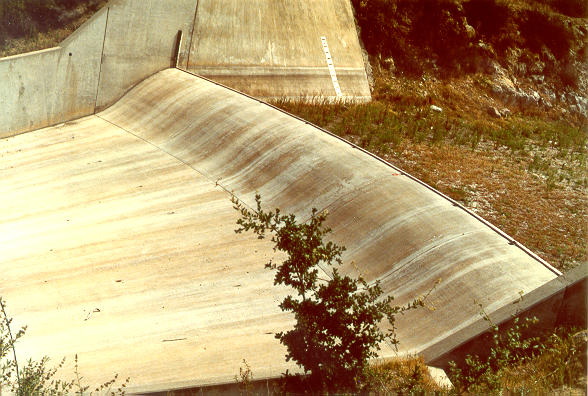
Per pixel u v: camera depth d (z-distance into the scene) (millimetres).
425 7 33594
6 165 22156
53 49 25750
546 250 15227
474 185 19109
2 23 27156
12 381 10312
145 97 26781
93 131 25375
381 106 27750
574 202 18312
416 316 12859
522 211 17453
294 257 7629
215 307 13812
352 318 7711
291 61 29844
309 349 7867
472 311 12219
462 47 32969
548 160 22391
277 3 30500
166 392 10023
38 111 25734
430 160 21062
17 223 17984
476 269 13359
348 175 18375
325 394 7324
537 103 32781
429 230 15211
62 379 10977
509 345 8992
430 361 10867
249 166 20688
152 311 13695
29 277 15102
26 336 12609
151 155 22688
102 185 20375
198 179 20719
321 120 24422
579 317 10219
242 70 28906
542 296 10680
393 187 17406
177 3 28000
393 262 14773
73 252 16281
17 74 24969
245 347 12188
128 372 11312
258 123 22469
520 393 7969
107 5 26672
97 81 27047
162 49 28141
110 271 15391
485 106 30875
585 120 33656
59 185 20422
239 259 15883
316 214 17500
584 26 36625
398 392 7902
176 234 17172
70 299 14172
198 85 26250
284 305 7773
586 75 35438
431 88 31188
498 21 34281
